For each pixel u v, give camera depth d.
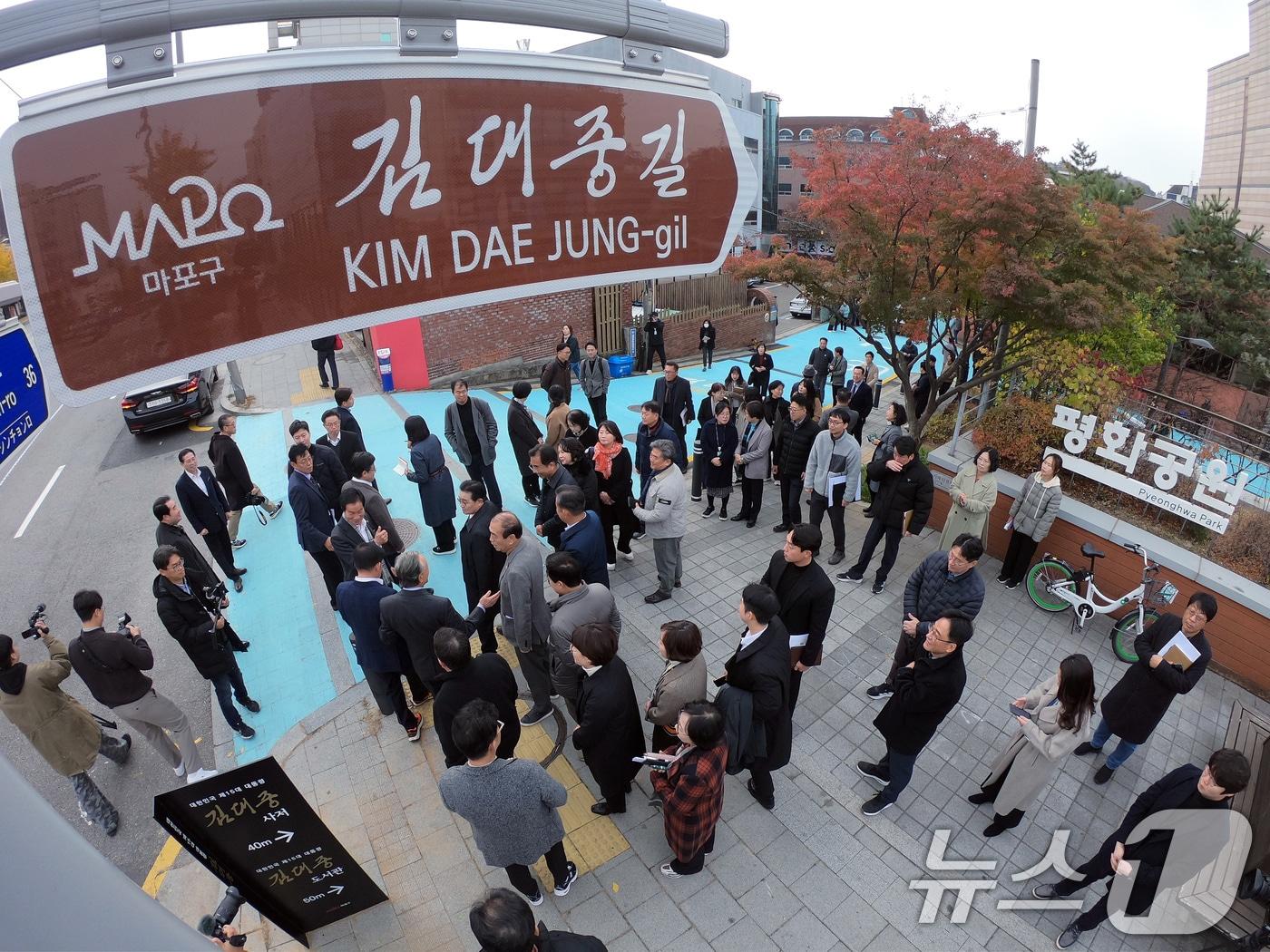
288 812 3.55
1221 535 7.26
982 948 4.19
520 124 1.81
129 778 5.69
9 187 1.32
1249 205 52.47
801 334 26.44
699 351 21.41
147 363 1.49
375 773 5.39
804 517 9.46
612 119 1.97
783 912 4.36
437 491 7.82
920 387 10.55
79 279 1.40
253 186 1.52
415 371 14.67
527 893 4.27
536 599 5.27
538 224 1.92
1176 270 18.33
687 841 4.18
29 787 0.67
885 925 4.30
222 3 1.37
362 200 1.65
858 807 5.07
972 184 7.99
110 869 0.57
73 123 1.34
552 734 5.64
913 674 4.48
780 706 4.41
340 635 7.05
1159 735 6.02
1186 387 19.44
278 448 11.76
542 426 12.66
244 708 6.18
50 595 8.22
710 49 2.08
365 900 4.24
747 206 2.33
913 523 8.48
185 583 5.39
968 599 5.27
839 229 9.08
